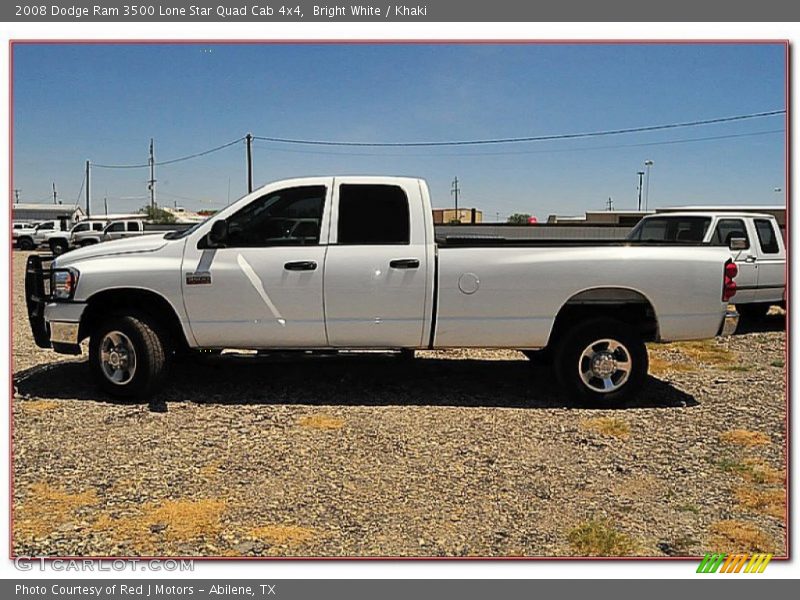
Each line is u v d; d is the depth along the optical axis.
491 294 6.46
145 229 34.72
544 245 6.57
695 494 4.76
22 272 22.70
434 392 7.14
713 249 6.65
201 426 5.97
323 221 6.53
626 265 6.46
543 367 8.29
